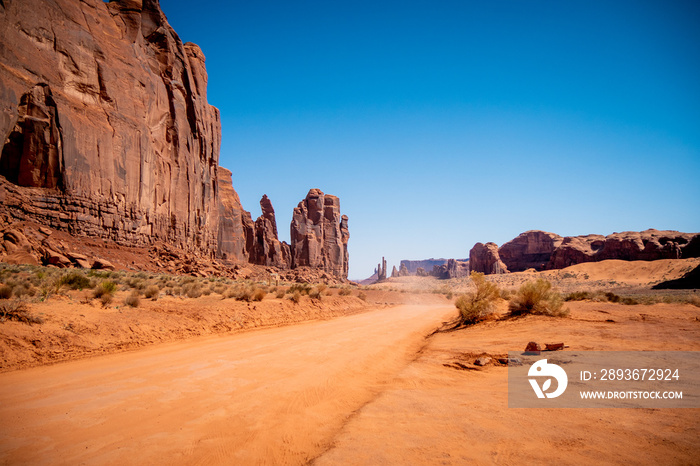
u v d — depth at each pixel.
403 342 15.79
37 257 36.47
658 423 4.68
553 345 10.48
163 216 63.19
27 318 11.78
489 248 183.25
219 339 15.34
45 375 9.07
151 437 5.57
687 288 81.00
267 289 35.25
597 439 4.33
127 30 61.41
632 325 14.23
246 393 7.80
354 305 37.53
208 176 80.00
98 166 49.78
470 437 4.80
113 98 54.22
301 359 11.37
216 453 5.09
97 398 7.34
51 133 45.19
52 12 47.78
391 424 5.54
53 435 5.60
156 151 63.06
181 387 8.16
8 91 41.81
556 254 153.62
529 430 4.85
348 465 4.22
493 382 7.82
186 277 39.91
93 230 48.16
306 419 6.41
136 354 11.86
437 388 7.78
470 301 19.80
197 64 80.56
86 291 18.20
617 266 122.25
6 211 40.34
